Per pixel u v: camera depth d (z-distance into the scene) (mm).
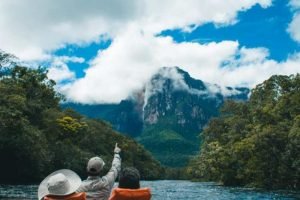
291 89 70000
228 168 68938
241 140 66375
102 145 103938
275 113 62219
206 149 88625
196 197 35625
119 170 6777
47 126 71000
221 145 77250
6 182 61000
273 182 56375
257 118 62375
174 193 43000
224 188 58781
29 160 60094
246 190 51594
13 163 60438
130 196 5598
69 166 71812
